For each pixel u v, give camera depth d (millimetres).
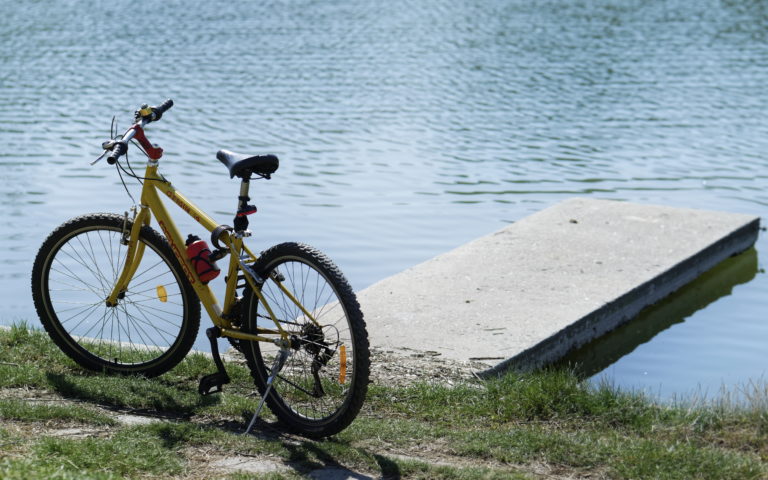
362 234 12484
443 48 27719
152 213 6438
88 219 6469
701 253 11078
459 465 5309
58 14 35062
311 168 15641
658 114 19969
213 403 6004
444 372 7340
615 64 25531
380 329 8383
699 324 9820
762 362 8852
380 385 6703
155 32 30625
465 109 20250
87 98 20797
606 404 6270
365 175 15328
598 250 10906
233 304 5984
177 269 6277
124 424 5551
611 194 14406
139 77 23156
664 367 8742
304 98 21000
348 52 26922
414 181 15062
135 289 8422
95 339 6953
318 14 35031
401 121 19078
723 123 19156
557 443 5484
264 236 12227
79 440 5152
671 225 11914
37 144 16984
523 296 9398
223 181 14648
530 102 21016
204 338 8961
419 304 9078
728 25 32781
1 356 6660
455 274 10008
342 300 5418
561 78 23641
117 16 34531
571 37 29922
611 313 9367
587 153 16859
